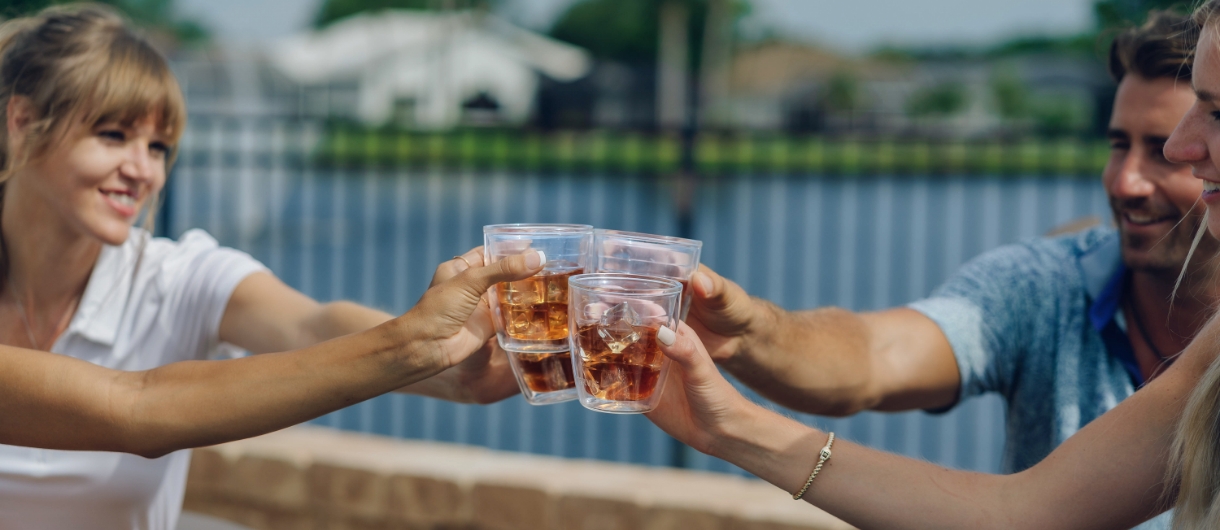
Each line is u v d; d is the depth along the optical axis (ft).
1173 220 5.50
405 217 24.07
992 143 19.36
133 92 5.87
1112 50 5.89
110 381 4.52
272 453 10.65
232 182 25.79
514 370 5.13
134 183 6.08
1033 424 6.14
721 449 4.96
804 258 27.14
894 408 6.28
